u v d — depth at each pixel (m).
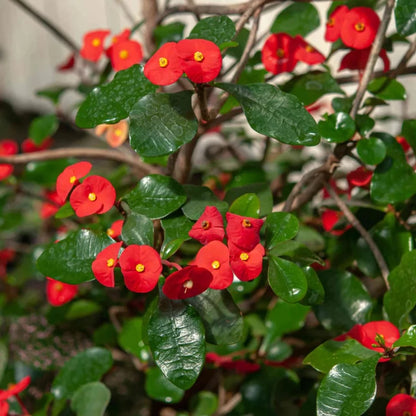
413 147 0.60
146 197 0.54
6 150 0.84
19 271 0.87
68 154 0.72
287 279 0.52
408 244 0.61
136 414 0.79
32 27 1.64
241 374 0.70
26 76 1.69
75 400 0.61
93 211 0.52
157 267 0.49
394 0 0.56
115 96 0.52
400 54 1.00
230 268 0.49
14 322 0.80
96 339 0.73
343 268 0.65
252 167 0.77
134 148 0.50
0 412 0.59
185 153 0.60
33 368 0.77
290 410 0.68
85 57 0.65
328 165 0.60
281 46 0.60
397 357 0.54
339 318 0.59
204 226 0.50
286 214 0.53
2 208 0.86
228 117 0.63
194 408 0.69
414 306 0.57
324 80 0.61
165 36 0.70
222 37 0.52
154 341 0.51
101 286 0.72
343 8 0.60
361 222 0.65
